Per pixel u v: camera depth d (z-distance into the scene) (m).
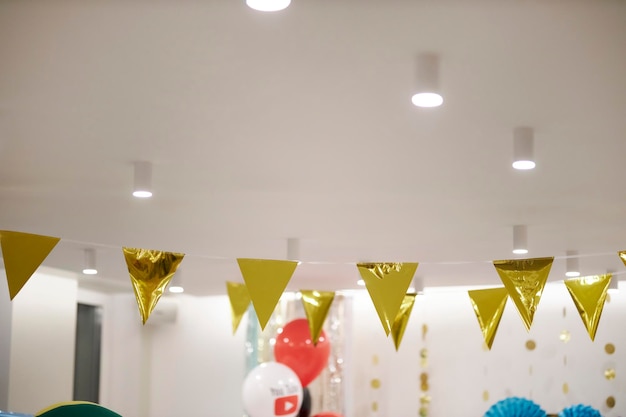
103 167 2.89
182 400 7.18
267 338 7.33
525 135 2.44
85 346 6.71
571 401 6.48
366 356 7.13
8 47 1.87
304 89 2.12
